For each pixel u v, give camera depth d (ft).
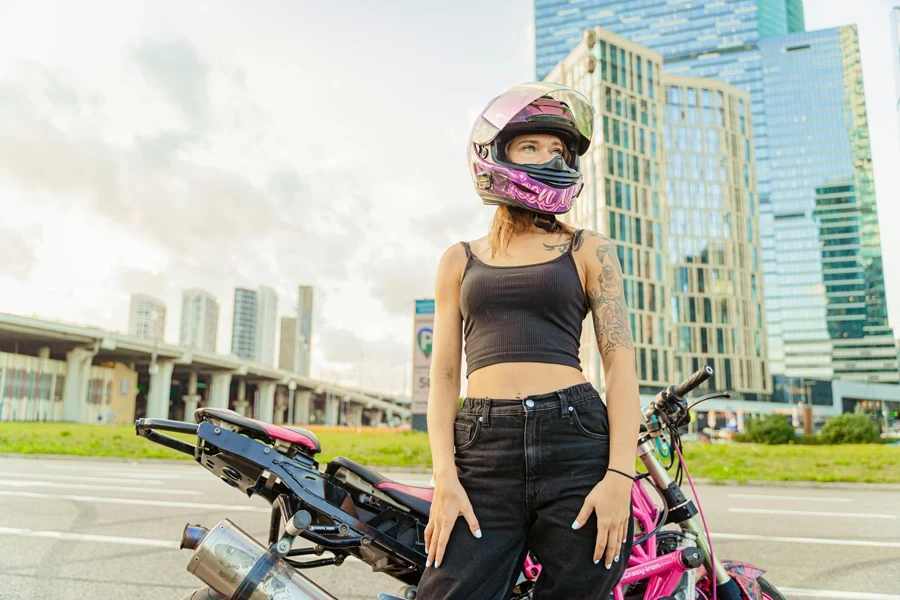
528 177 5.16
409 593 5.61
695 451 57.21
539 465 4.61
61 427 107.55
